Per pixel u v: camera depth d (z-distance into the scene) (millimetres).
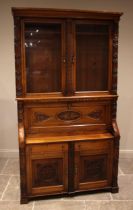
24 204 2592
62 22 2471
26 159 2541
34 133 2627
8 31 3434
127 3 3465
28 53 2520
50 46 2572
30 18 2402
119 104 3688
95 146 2658
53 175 2641
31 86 2580
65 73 2568
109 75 2670
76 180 2691
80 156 2645
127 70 3617
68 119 2670
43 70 2592
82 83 2672
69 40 2510
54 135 2666
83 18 2486
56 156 2594
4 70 3518
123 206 2561
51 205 2574
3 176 3191
